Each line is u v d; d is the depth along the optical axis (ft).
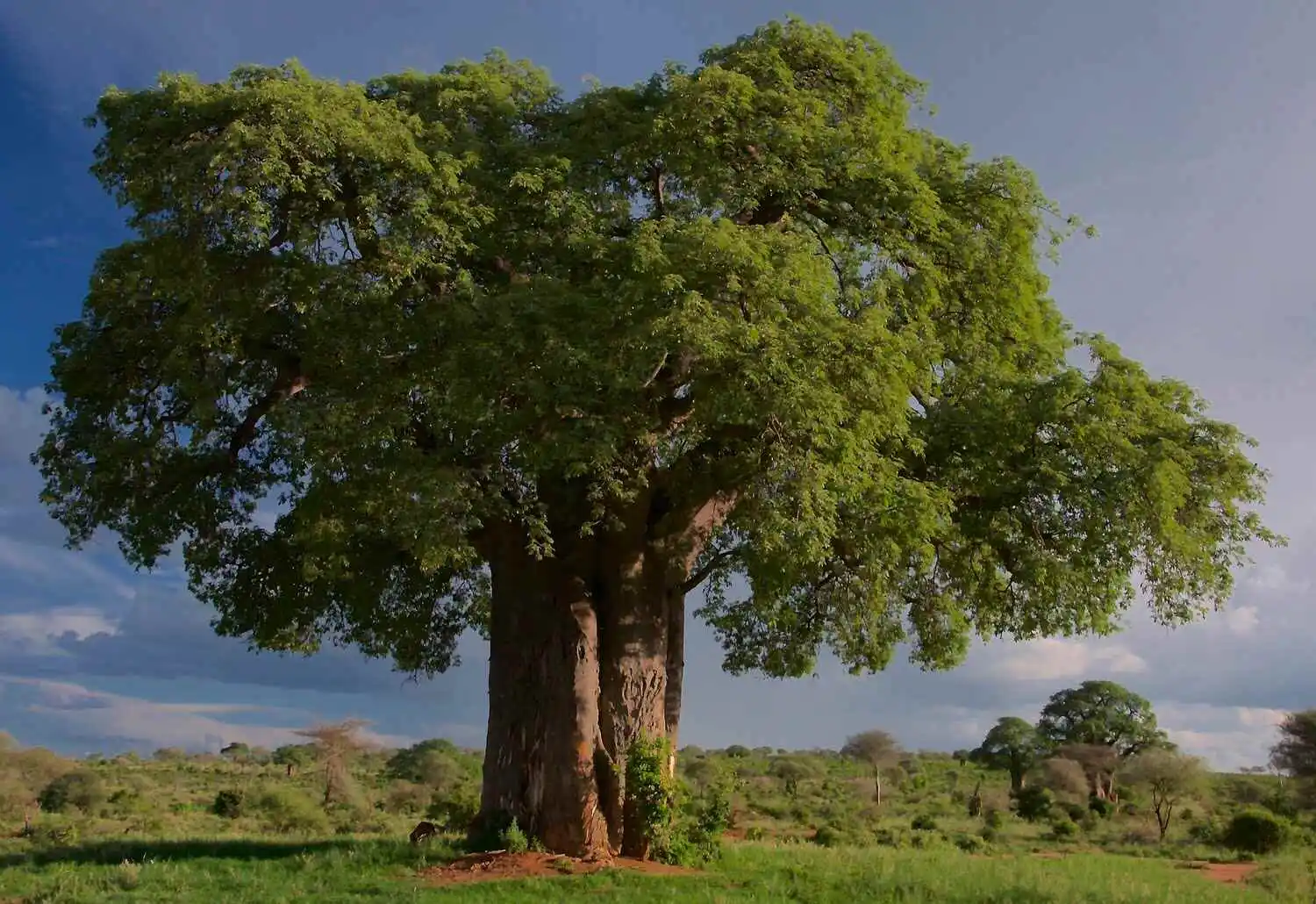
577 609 54.65
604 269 51.06
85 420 55.16
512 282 52.24
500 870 47.26
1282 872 66.28
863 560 51.26
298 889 42.93
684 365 47.91
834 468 45.11
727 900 41.29
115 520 58.03
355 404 46.57
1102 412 52.95
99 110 48.98
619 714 53.98
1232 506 54.13
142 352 55.52
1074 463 54.44
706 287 46.06
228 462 58.90
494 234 53.36
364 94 53.67
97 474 54.08
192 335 50.08
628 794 52.75
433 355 47.85
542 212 54.03
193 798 165.58
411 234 48.03
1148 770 147.95
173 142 47.70
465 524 45.34
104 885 44.16
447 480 44.80
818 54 58.80
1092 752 200.85
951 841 114.21
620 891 42.57
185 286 48.39
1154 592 56.49
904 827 135.44
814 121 55.93
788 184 55.26
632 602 55.57
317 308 48.60
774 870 50.39
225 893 42.27
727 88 54.34
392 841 60.90
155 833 100.48
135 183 47.29
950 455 55.57
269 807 127.03
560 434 44.47
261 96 46.21
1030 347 61.82
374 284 48.42
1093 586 57.00
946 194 60.64
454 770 191.62
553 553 51.62
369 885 44.04
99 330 55.62
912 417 55.01
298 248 47.34
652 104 59.11
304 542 49.19
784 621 60.95
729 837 93.66
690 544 56.80
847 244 59.82
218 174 44.98
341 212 48.49
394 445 46.91
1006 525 55.47
